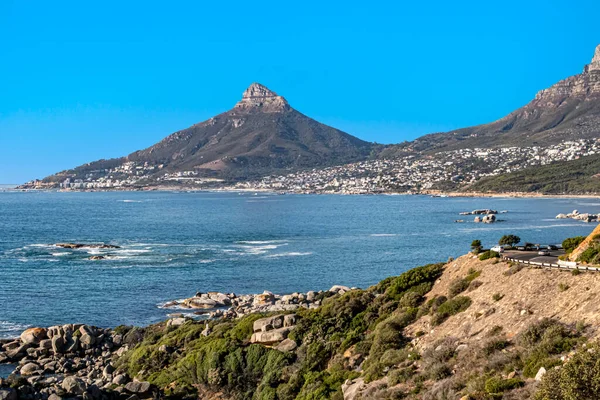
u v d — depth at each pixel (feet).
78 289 329.11
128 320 263.49
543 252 173.78
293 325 181.37
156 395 161.27
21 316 269.64
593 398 86.99
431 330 143.02
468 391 105.60
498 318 130.11
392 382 124.06
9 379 164.86
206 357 169.99
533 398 93.04
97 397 157.38
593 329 108.68
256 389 154.61
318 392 136.87
